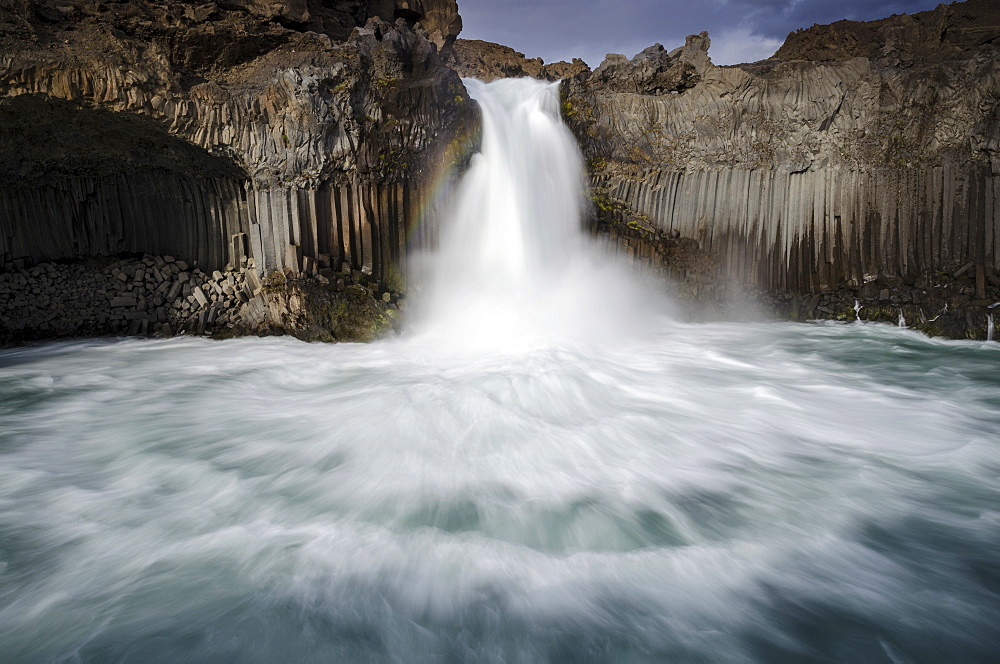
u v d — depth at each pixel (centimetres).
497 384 848
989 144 1262
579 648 396
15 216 1164
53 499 562
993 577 464
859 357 1130
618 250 1435
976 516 547
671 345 1199
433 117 1279
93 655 383
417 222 1307
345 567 468
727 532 519
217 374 959
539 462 641
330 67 1162
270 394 877
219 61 1173
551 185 1431
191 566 466
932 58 1377
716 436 718
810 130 1404
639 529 522
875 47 1458
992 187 1275
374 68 1227
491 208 1362
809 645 400
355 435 703
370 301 1224
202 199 1245
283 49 1213
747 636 407
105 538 501
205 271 1270
